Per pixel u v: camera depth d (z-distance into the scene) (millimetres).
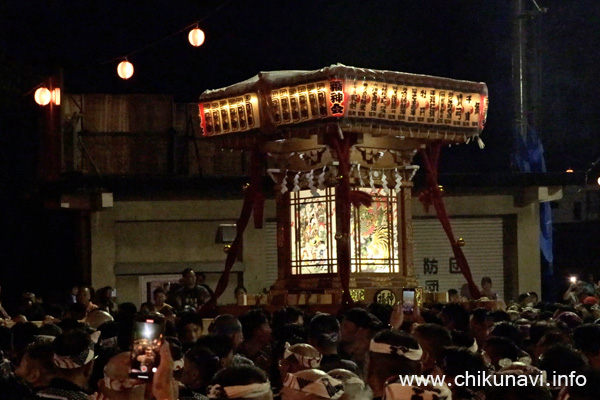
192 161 21203
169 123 21047
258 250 21188
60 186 19406
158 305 16156
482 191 21891
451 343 6680
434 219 22016
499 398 4883
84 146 20453
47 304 20422
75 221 22359
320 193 13492
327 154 13242
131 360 4441
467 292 19359
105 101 20781
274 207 21250
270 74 12781
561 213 27719
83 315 12430
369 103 12188
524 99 22562
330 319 8086
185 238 20984
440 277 22031
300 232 13734
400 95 12492
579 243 27250
